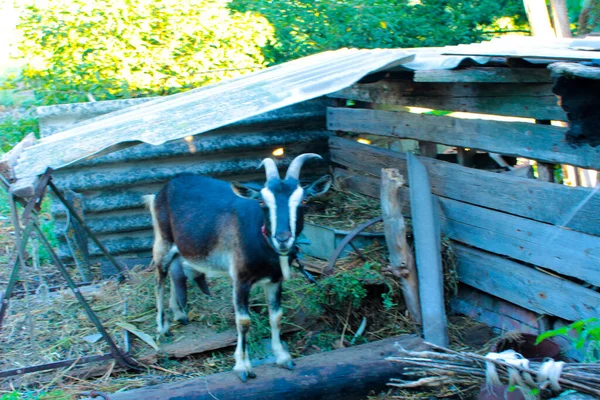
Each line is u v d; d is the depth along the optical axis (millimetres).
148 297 6375
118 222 7430
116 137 4527
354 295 5621
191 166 7562
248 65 9609
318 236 6707
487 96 5340
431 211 5863
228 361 5457
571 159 4672
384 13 9516
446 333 5438
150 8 9289
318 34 9711
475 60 4680
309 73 5484
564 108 4129
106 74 9227
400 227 5551
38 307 6234
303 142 7863
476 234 5641
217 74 9531
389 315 5812
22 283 7090
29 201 4535
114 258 7328
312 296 5805
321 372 4953
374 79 5941
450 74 5391
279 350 5137
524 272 5223
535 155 4977
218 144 7543
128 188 7422
